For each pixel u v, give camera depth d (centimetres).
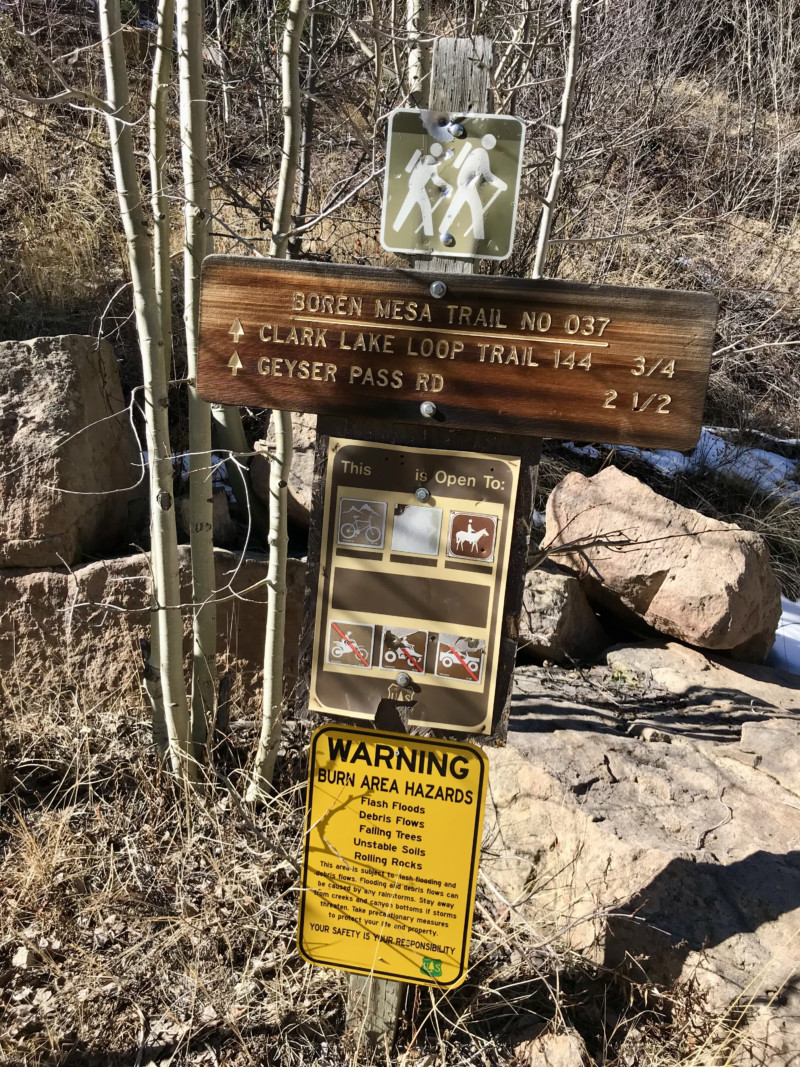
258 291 188
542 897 275
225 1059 233
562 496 404
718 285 678
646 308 177
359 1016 233
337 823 211
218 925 263
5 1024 239
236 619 346
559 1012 239
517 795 292
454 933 212
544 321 181
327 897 216
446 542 196
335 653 204
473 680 200
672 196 764
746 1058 217
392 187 189
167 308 307
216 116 542
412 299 184
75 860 282
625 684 363
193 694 322
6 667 343
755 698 357
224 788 306
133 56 647
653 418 181
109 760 325
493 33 403
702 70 950
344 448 196
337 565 201
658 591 379
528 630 367
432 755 204
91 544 363
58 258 543
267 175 486
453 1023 239
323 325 188
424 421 189
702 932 239
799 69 907
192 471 296
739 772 300
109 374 380
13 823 301
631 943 245
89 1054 234
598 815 271
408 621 200
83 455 350
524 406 185
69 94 246
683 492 573
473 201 187
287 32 247
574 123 552
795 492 589
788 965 228
